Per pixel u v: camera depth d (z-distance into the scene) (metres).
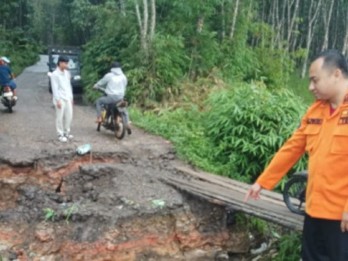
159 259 6.02
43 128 9.23
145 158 7.82
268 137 7.89
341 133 2.49
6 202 6.69
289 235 6.11
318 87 2.58
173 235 6.18
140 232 5.97
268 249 6.29
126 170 7.12
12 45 29.31
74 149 7.50
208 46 13.27
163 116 10.15
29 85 18.14
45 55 36.88
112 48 13.99
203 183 6.95
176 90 11.95
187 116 10.16
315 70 2.58
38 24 41.38
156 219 6.09
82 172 6.99
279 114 8.20
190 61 12.98
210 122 9.05
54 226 5.87
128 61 12.80
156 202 6.24
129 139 8.70
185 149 8.26
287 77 16.39
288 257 5.76
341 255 2.55
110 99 8.67
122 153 7.71
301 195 5.37
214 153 8.30
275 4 22.80
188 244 6.19
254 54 15.15
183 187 6.61
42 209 6.14
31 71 25.25
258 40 19.05
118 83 8.70
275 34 19.78
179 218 6.21
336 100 2.58
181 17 13.40
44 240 5.71
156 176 7.09
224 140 8.40
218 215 6.46
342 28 30.45
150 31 12.52
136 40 12.77
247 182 7.93
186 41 13.30
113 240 5.81
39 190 6.69
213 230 6.35
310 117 2.71
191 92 11.86
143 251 5.95
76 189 6.89
